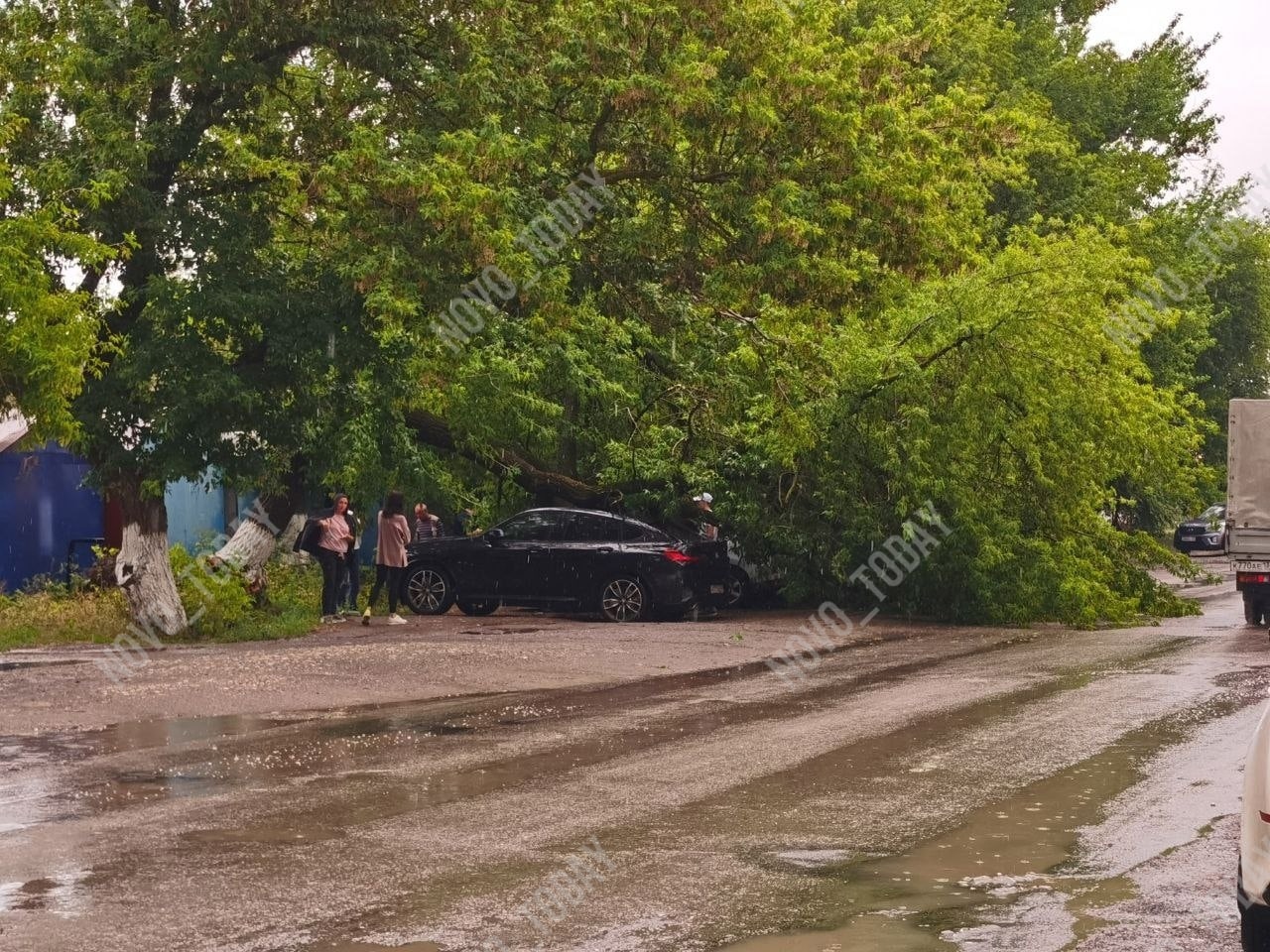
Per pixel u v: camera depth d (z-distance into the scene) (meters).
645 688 15.95
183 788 10.07
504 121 22.36
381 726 13.12
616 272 25.25
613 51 22.91
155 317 19.27
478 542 25.38
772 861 7.92
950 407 24.84
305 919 6.79
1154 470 26.64
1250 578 24.16
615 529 24.97
